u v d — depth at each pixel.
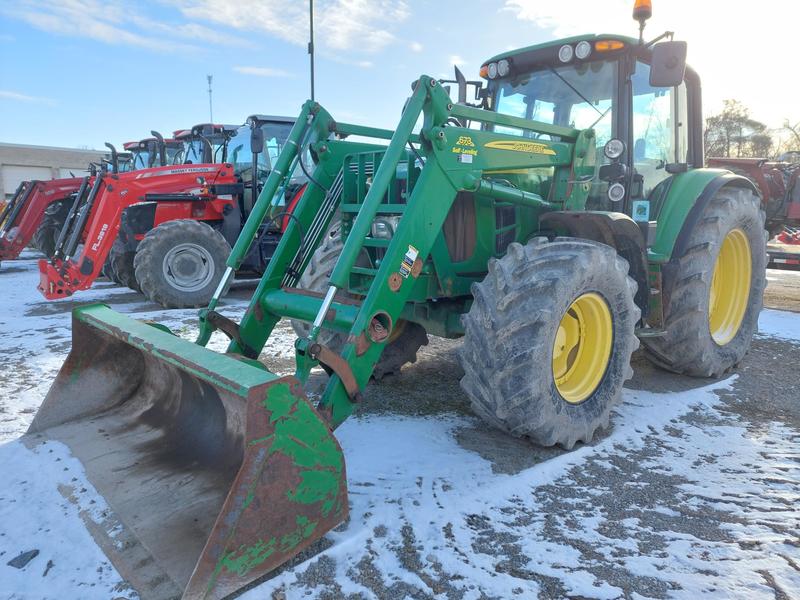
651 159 4.27
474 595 2.01
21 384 4.27
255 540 2.00
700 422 3.60
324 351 2.56
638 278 3.75
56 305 8.00
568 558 2.21
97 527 2.34
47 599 1.97
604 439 3.31
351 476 2.81
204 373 2.23
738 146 34.09
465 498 2.62
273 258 3.50
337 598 1.99
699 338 4.12
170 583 2.02
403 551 2.24
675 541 2.33
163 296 7.55
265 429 2.02
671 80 3.37
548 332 2.84
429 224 2.97
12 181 37.28
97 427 3.22
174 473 2.68
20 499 2.57
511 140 3.35
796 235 13.96
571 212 3.43
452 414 3.69
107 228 7.39
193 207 8.30
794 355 5.20
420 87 2.89
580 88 4.08
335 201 3.76
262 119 8.52
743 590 2.04
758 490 2.73
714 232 4.06
